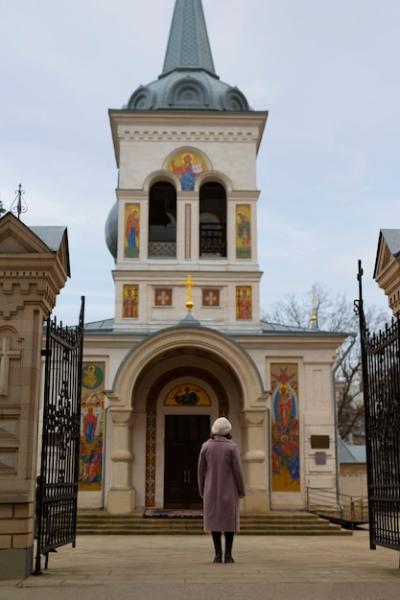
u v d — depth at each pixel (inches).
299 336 1184.8
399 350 476.1
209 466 502.0
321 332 1203.9
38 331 474.3
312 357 1184.8
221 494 497.4
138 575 424.8
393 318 521.7
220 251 1288.1
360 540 879.1
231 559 501.7
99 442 1139.9
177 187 1285.7
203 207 1315.2
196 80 1350.9
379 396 516.7
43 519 472.1
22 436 457.4
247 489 1090.1
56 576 435.8
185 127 1307.8
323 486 1139.9
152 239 1306.6
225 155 1302.9
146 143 1300.4
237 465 500.1
